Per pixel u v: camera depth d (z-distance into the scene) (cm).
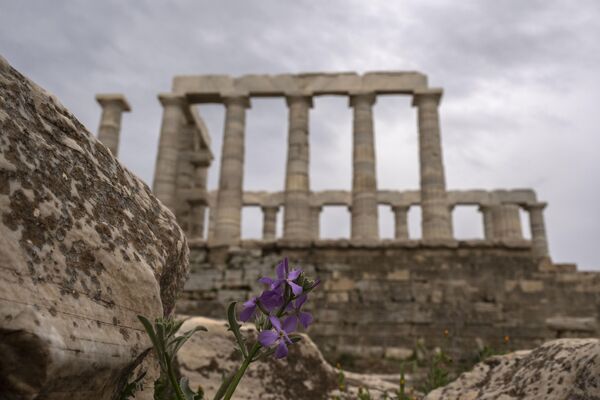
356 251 1377
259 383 390
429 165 1905
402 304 1265
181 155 2295
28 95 155
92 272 147
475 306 1252
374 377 579
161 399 178
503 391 252
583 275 1277
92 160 178
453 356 1167
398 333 1225
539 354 264
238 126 2028
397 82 2044
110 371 141
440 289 1286
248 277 1359
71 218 147
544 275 1286
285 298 141
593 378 201
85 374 129
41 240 132
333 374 438
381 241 1373
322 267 1338
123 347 146
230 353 400
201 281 1373
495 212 3084
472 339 1204
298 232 1836
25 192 133
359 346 1208
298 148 1961
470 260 1330
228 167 1950
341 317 1256
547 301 1251
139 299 164
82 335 127
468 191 3148
